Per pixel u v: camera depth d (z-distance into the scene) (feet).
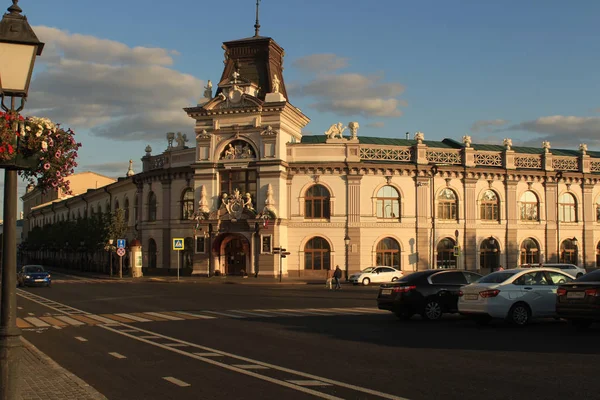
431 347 50.34
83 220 254.47
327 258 177.47
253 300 105.09
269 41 190.60
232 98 179.93
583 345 50.31
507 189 187.52
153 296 115.14
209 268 180.45
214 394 34.12
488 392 33.55
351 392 33.86
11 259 24.11
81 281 181.57
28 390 34.42
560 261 191.31
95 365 43.57
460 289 66.64
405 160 182.29
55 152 29.25
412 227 180.24
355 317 76.23
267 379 37.81
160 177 201.05
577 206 194.29
